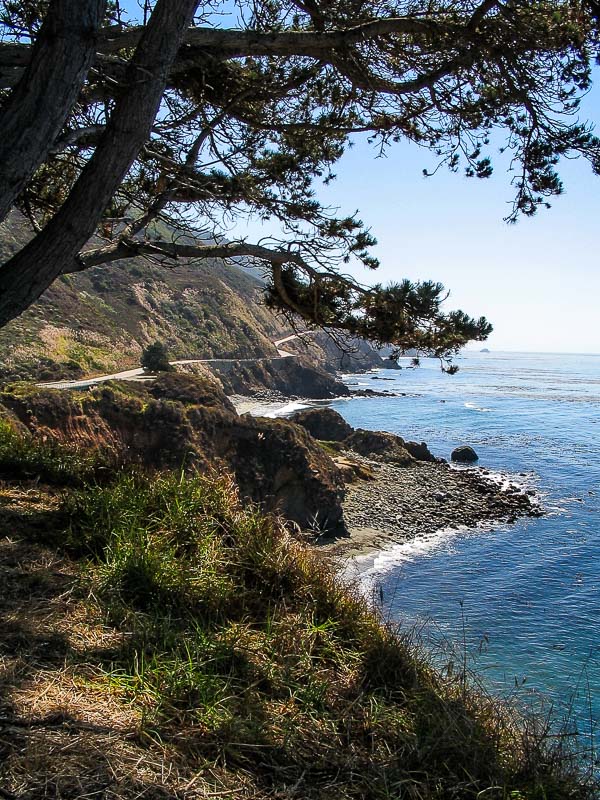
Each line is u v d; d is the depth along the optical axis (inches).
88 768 101.4
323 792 115.3
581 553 807.7
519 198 235.1
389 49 225.3
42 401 754.8
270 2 241.6
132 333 2689.5
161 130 248.4
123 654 144.4
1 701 116.0
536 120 221.9
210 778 109.5
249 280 4611.2
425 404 3019.2
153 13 154.7
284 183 276.1
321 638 177.0
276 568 199.6
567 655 487.8
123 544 195.6
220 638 160.7
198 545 208.1
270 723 132.6
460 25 203.2
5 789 92.5
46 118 138.5
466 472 1336.1
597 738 272.4
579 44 206.5
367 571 714.8
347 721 139.9
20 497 247.1
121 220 228.7
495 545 837.8
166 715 124.0
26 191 256.5
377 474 1225.4
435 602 620.4
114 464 297.9
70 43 136.5
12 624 148.5
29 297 154.1
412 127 256.5
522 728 161.2
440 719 143.3
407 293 221.9
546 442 1868.8
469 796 124.0
